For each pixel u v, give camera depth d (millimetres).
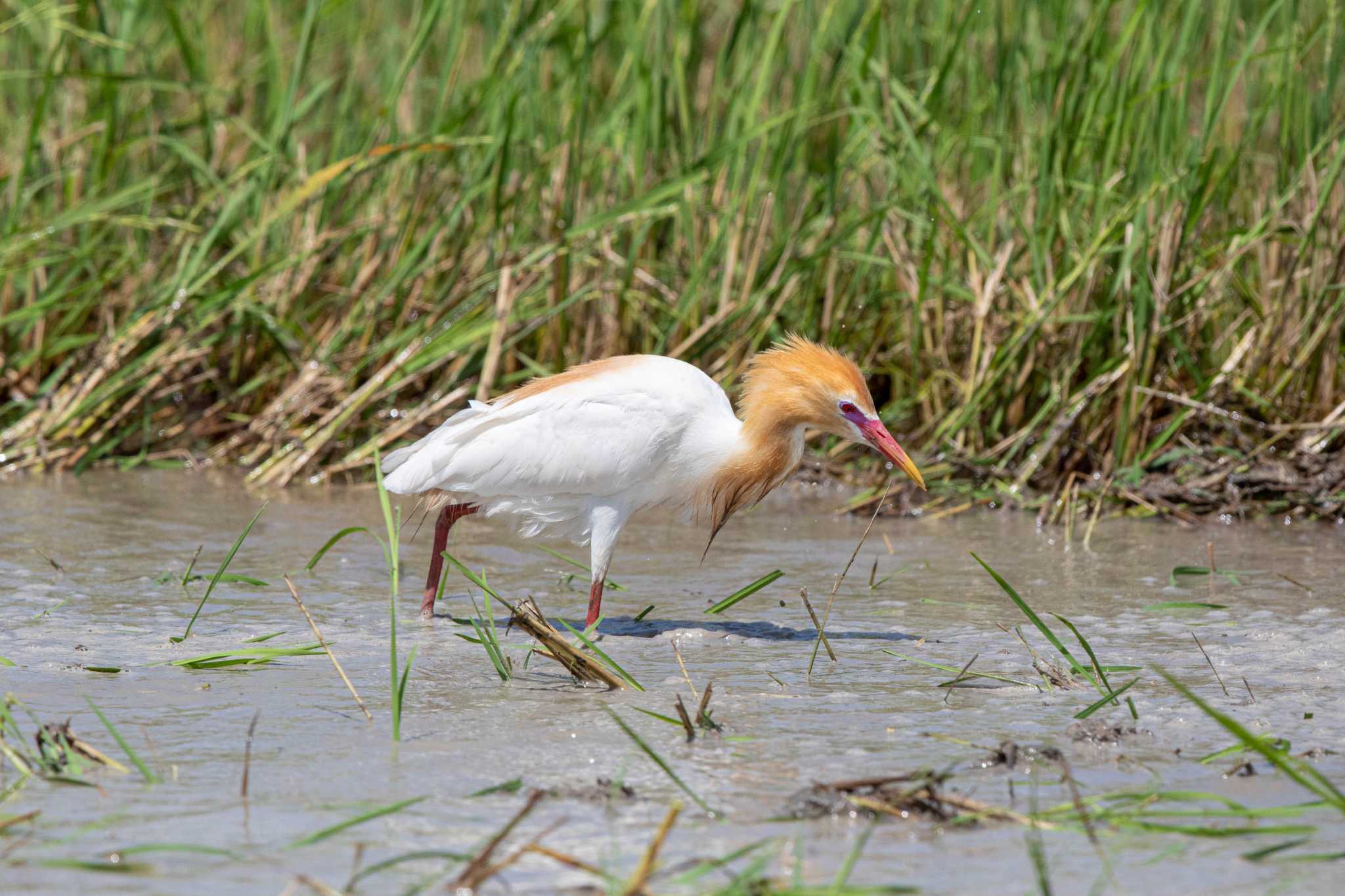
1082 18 16375
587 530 9547
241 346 15539
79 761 6496
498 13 16375
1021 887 5348
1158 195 14250
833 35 16047
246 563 10992
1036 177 14758
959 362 15219
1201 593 10352
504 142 14484
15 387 15469
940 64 15367
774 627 9438
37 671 7992
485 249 15586
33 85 17172
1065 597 10281
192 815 5938
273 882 5312
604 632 9328
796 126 14727
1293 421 14273
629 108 15922
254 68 18125
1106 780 6469
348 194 16250
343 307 15742
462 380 15094
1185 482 13805
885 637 9164
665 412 9445
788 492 14547
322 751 6746
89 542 11523
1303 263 14336
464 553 11664
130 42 16625
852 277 15539
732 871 5434
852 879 5391
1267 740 6828
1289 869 5543
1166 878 5453
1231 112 16438
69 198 16125
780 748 6859
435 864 5496
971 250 14977
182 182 16688
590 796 6152
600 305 15117
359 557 11344
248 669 8188
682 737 7008
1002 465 14109
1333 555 11727
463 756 6703
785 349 9727
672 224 15820
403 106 17531
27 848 5582
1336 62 14281
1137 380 13828
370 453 14383
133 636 8805
